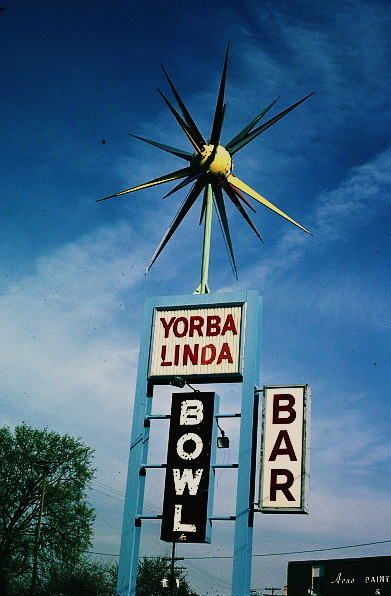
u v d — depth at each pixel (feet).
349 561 268.21
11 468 215.31
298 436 92.32
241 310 100.37
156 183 107.45
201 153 107.65
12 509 212.43
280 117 110.73
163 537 92.53
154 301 104.83
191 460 94.68
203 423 95.86
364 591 259.60
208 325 101.30
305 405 93.30
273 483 91.15
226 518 92.43
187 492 93.56
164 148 109.09
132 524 95.35
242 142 110.11
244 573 88.53
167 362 101.24
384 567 256.73
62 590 255.50
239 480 92.58
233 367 97.91
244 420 94.99
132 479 97.25
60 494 213.46
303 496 89.86
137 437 98.89
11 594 220.23
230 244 107.76
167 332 102.78
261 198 108.37
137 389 101.30
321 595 273.54
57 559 211.20
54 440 222.07
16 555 208.44
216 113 107.34
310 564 282.36
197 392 97.45
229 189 108.99
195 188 109.29
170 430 96.94
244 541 89.92
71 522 214.28
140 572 322.96
